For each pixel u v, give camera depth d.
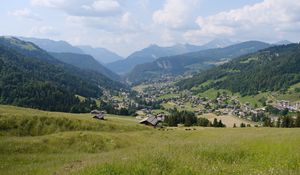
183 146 22.27
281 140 23.36
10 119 55.41
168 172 13.53
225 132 80.75
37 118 60.19
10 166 26.25
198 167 14.23
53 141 42.47
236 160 18.66
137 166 13.84
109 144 47.56
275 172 13.87
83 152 41.78
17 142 38.25
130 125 82.25
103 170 13.56
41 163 26.95
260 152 20.31
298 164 17.02
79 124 66.69
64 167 19.61
